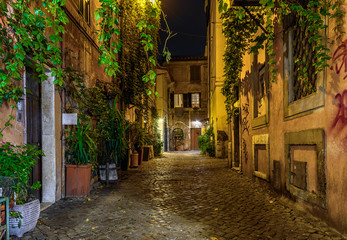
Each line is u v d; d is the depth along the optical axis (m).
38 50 4.27
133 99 12.12
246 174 9.30
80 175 6.09
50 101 5.63
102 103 8.01
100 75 9.03
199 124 31.69
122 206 5.32
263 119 7.07
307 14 3.98
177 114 31.11
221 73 18.33
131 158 12.56
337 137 3.69
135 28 11.65
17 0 3.86
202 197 6.16
